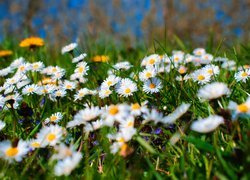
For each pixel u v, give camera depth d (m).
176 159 0.32
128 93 0.41
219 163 0.28
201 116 0.37
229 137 0.33
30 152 0.33
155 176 0.29
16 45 0.95
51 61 0.79
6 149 0.31
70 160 0.28
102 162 0.34
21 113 0.41
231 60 0.58
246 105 0.29
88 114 0.32
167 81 0.47
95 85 0.53
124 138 0.30
